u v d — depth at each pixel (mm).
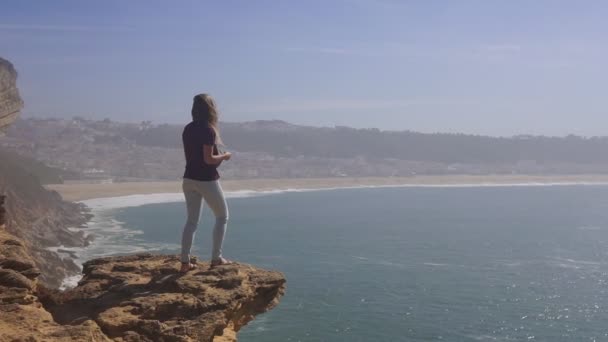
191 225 9266
